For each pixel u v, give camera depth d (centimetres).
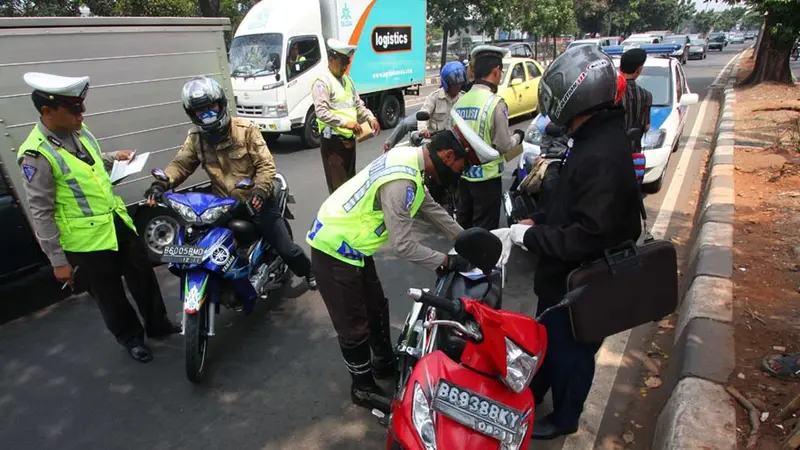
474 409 182
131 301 437
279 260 399
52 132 287
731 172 655
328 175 544
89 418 288
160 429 278
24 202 389
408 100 1633
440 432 185
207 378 321
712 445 223
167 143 499
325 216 252
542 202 432
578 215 201
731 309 332
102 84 437
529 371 177
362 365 277
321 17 1017
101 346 361
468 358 196
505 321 179
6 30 368
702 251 424
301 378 320
